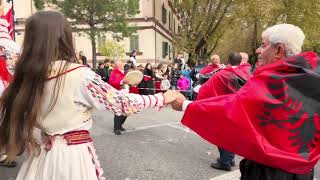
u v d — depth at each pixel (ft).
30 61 7.17
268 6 82.28
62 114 7.32
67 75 7.30
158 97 8.15
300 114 7.35
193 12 84.33
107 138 26.50
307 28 87.45
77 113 7.46
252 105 7.37
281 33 7.98
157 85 47.55
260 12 83.15
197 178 18.29
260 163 7.58
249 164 8.11
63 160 7.38
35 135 7.50
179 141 25.80
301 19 87.20
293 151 7.32
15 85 7.37
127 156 21.79
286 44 7.95
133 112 7.84
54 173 7.35
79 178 7.42
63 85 7.27
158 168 19.66
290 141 7.31
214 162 20.81
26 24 7.42
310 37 90.79
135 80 11.55
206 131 7.66
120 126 28.12
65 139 7.45
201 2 83.30
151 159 21.26
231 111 7.36
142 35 97.25
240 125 7.29
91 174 7.59
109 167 19.69
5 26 15.58
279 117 7.30
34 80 7.15
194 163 20.66
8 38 15.26
